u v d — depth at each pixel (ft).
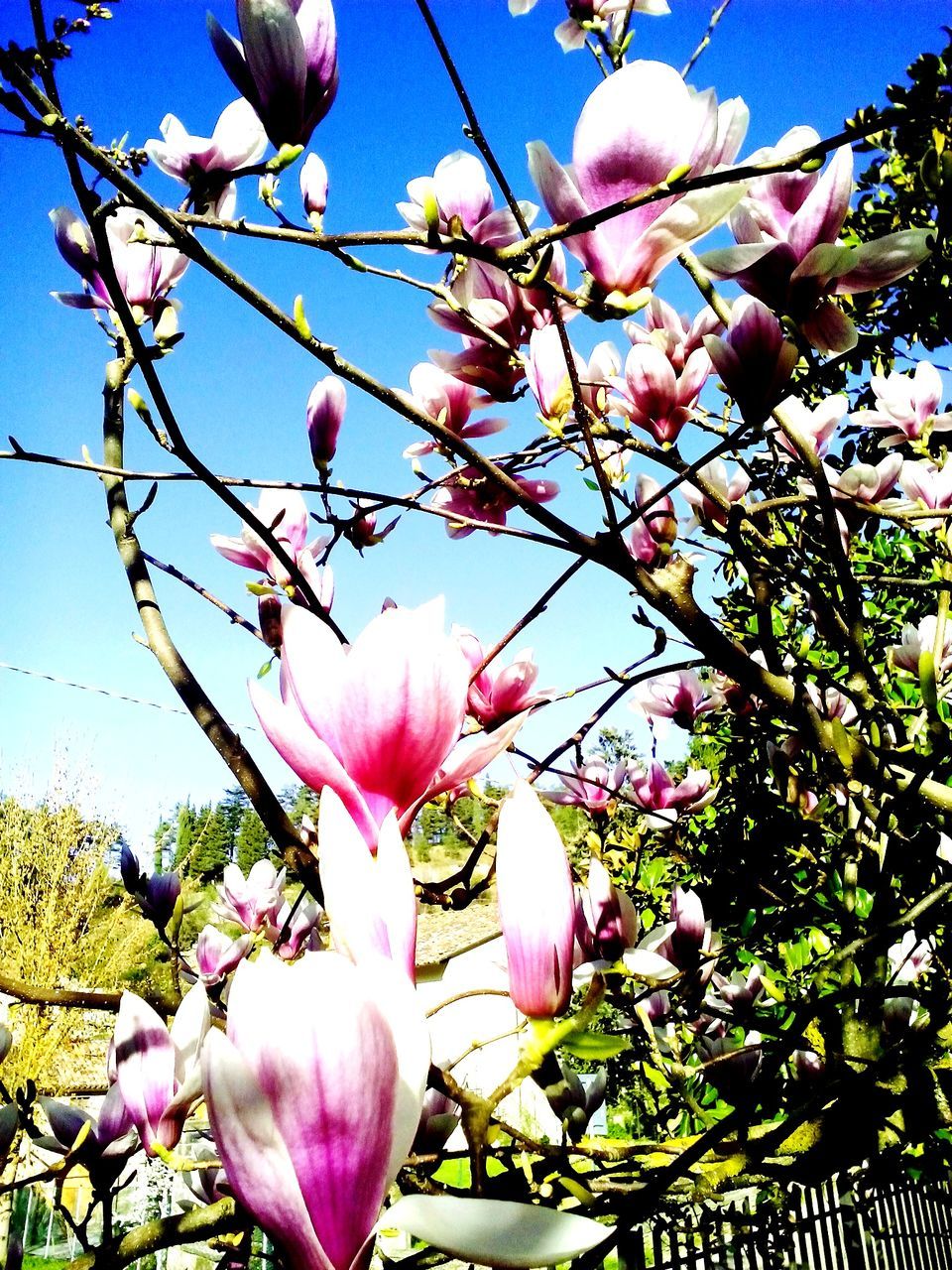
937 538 7.39
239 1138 1.86
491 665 6.29
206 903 8.11
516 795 3.10
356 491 5.17
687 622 5.25
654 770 9.41
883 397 7.55
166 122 4.55
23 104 3.29
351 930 2.21
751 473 6.31
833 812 8.32
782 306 4.15
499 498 6.29
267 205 4.35
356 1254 1.90
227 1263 4.65
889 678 9.77
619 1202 3.52
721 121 3.94
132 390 4.96
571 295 3.64
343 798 2.69
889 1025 6.91
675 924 6.96
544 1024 2.96
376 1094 1.92
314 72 4.00
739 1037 8.54
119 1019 3.81
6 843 38.32
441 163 5.16
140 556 5.88
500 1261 1.88
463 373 5.58
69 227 5.87
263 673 6.51
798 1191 7.66
